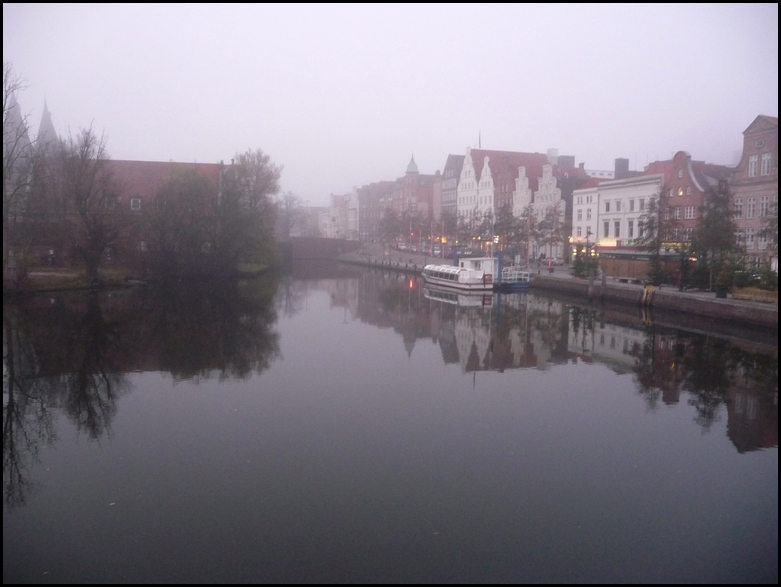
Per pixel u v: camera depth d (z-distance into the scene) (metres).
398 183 139.75
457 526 11.27
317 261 111.19
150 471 13.59
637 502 12.30
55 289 43.16
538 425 16.89
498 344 29.14
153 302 40.84
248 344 27.95
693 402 19.25
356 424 16.75
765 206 47.00
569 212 75.31
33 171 45.22
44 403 18.53
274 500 12.23
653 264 44.72
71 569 9.81
